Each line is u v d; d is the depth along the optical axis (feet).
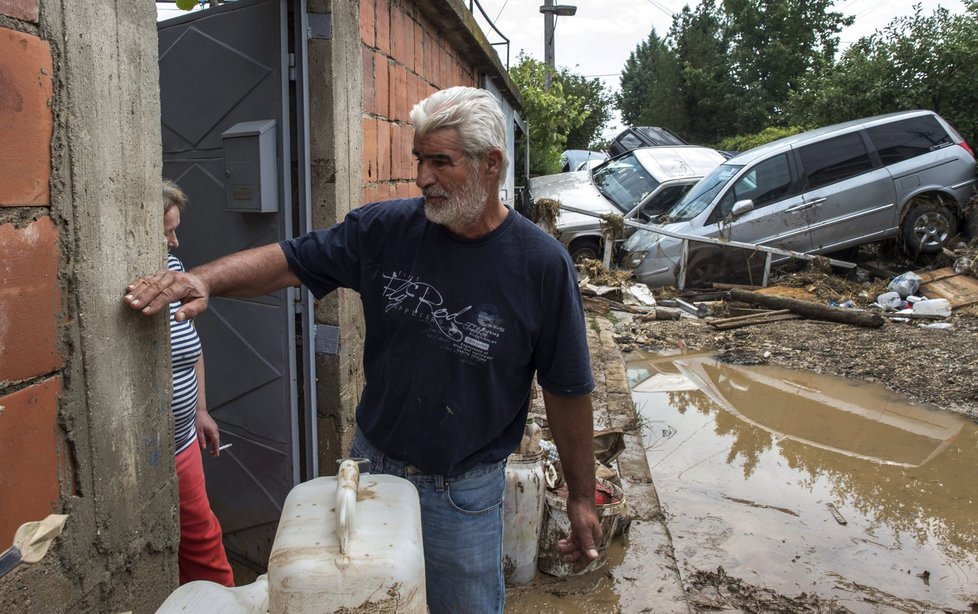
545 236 6.82
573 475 7.51
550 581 11.09
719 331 27.09
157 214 6.39
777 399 20.15
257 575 11.47
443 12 17.67
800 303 27.99
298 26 9.86
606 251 32.55
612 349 24.21
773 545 12.48
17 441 4.89
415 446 6.93
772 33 118.42
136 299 5.82
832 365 22.86
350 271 7.09
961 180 31.37
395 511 5.40
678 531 12.89
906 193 31.14
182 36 10.68
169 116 10.90
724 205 31.65
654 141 52.08
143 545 6.32
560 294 6.75
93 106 5.42
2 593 4.82
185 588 5.40
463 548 7.16
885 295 28.86
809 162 31.48
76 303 5.32
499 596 7.59
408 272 6.81
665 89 134.21
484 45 23.58
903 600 11.00
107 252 5.65
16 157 4.74
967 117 37.88
